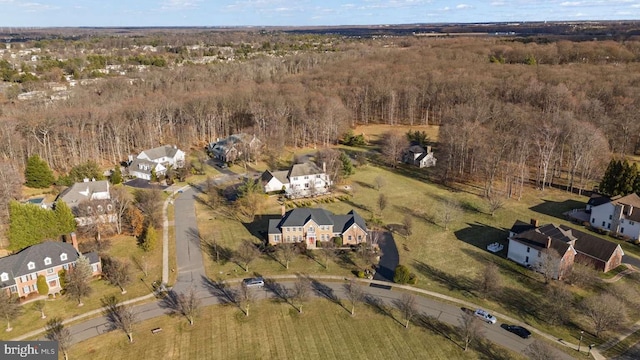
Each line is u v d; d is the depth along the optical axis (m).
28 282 69.12
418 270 76.38
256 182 112.56
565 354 56.41
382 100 187.75
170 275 75.19
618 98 143.38
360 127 178.88
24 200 102.75
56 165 133.75
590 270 72.69
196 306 63.19
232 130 167.38
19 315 64.62
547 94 151.00
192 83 198.88
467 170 127.50
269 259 80.12
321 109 159.62
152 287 71.94
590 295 68.25
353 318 63.75
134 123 151.50
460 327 61.62
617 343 58.38
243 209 100.62
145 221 91.88
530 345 56.88
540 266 71.94
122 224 92.25
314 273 75.50
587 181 114.00
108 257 80.31
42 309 65.06
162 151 131.38
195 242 86.56
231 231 91.19
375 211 100.38
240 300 67.94
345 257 80.56
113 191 97.31
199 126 166.12
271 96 169.62
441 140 135.62
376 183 115.69
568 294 64.56
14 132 130.25
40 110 148.88
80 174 114.06
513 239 78.62
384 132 170.75
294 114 160.12
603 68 184.25
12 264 69.00
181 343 59.06
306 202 105.50
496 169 118.12
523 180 114.56
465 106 147.62
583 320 62.97
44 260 70.12
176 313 65.38
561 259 71.44
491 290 67.62
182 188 116.12
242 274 75.38
